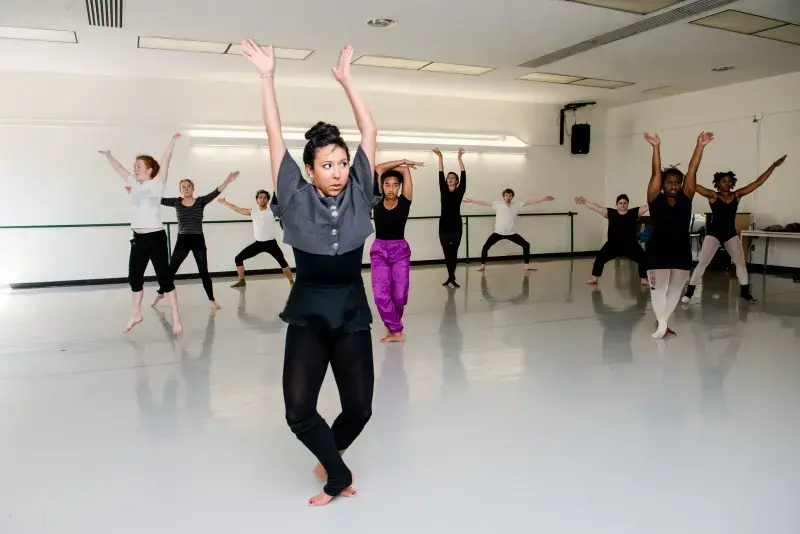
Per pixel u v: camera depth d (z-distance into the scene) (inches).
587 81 366.9
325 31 252.8
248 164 369.4
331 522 81.8
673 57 304.8
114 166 192.7
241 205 369.7
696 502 85.9
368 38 264.4
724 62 316.8
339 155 77.3
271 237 310.2
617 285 305.0
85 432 115.6
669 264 182.1
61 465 101.0
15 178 324.5
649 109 439.2
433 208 421.1
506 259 448.5
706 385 139.3
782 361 158.6
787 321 208.8
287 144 366.9
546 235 464.1
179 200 241.4
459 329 203.3
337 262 80.0
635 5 223.0
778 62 317.1
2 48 275.7
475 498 87.9
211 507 86.4
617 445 106.2
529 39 268.2
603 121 477.1
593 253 480.7
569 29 252.8
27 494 90.9
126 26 243.0
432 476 95.0
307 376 79.2
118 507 86.7
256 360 166.6
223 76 342.6
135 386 144.3
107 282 343.3
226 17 232.1
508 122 441.7
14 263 326.6
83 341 191.9
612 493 88.8
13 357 173.0
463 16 234.1
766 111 358.9
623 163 465.1
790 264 351.3
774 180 356.8
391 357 167.3
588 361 161.2
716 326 202.2
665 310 185.6
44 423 120.6
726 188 241.6
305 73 335.3
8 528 81.0
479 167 435.5
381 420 119.5
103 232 341.4
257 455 104.6
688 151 410.3
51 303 271.1
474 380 145.3
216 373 154.2
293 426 79.5
